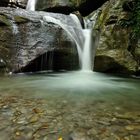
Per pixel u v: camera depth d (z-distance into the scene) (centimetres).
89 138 257
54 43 888
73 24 1096
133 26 828
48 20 968
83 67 971
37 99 426
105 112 349
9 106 370
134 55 793
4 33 795
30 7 1678
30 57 811
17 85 579
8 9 909
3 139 253
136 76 770
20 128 281
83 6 1427
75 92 508
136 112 351
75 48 955
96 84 630
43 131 274
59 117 322
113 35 878
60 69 945
